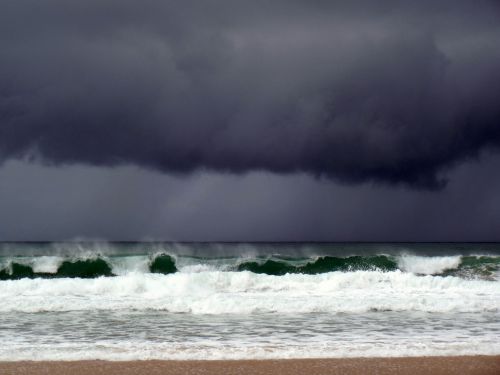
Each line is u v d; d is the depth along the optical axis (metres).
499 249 67.19
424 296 18.39
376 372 9.63
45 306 16.23
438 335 12.77
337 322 14.39
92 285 19.09
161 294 18.58
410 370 9.77
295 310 16.14
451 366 10.03
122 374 9.41
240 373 9.51
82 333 12.80
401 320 14.73
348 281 20.67
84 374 9.40
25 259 27.73
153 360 10.30
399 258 29.70
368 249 64.06
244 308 16.12
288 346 11.48
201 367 9.84
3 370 9.59
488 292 19.50
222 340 12.09
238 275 20.34
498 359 10.52
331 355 10.70
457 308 16.61
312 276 21.09
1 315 15.24
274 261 29.83
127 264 28.44
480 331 13.27
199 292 18.98
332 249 63.38
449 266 29.17
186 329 13.34
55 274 27.72
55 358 10.38
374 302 16.86
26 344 11.60
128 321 14.40
